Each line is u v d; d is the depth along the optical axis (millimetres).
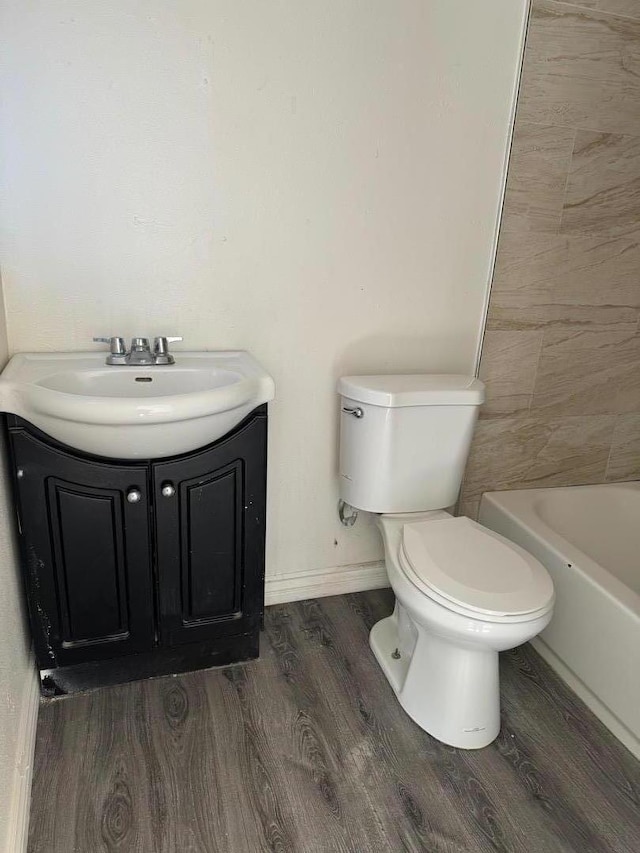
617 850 1230
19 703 1313
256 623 1663
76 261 1513
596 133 1858
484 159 1784
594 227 1965
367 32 1569
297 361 1804
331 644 1807
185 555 1511
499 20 1668
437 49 1641
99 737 1427
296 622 1910
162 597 1528
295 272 1712
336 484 1970
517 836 1250
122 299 1580
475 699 1439
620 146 1897
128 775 1335
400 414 1652
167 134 1489
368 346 1864
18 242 1454
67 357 1525
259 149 1573
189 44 1443
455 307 1917
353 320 1820
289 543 1988
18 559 1422
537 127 1793
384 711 1558
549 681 1713
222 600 1598
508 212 1855
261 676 1658
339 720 1521
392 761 1412
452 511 2186
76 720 1473
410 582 1448
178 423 1276
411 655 1640
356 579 2088
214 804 1281
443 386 1720
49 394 1223
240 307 1693
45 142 1406
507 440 2145
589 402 2193
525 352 2047
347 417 1740
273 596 2002
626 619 1489
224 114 1519
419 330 1903
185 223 1570
